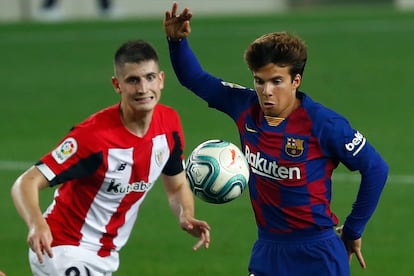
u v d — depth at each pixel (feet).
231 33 277.64
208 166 77.00
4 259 114.21
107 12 326.03
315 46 257.75
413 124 178.60
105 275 80.64
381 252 114.93
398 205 132.36
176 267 110.73
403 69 229.04
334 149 75.56
